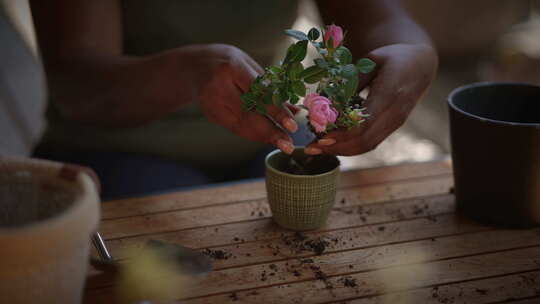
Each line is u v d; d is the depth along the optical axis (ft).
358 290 3.02
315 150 3.22
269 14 4.19
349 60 3.08
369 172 3.75
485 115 3.51
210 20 4.12
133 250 3.19
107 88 3.81
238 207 3.48
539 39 8.99
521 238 3.30
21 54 5.73
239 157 4.38
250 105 3.21
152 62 3.67
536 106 3.46
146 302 2.89
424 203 3.52
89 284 2.99
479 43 9.98
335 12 3.92
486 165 3.26
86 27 3.92
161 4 4.06
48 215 2.74
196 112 4.21
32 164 2.69
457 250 3.22
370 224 3.37
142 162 4.09
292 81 3.08
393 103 3.27
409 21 3.77
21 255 2.46
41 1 3.90
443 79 9.36
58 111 4.12
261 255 3.18
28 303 2.54
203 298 2.96
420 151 7.39
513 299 2.99
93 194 2.62
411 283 3.05
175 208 3.46
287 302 2.96
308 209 3.26
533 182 3.24
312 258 3.17
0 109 5.29
